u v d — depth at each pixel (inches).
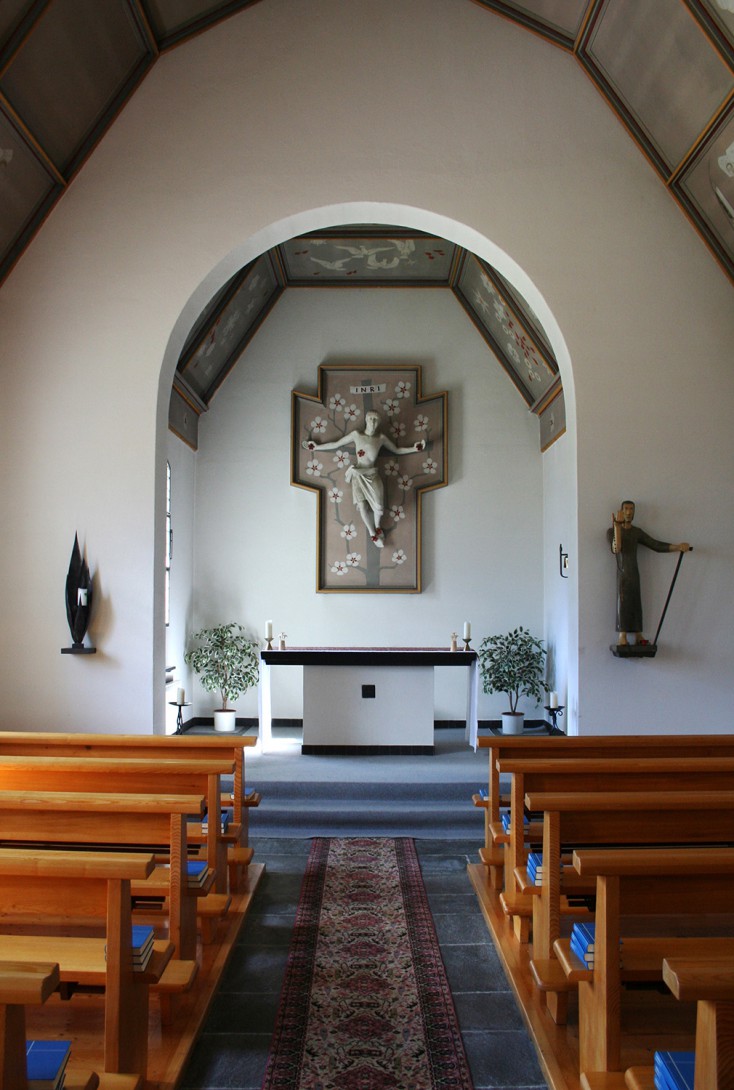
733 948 78.3
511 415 358.9
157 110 242.4
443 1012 123.6
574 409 239.6
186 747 167.2
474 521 357.1
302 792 241.3
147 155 241.8
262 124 243.0
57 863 87.5
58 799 107.7
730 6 184.4
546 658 348.5
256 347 360.5
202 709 350.3
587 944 96.9
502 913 160.2
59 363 238.5
